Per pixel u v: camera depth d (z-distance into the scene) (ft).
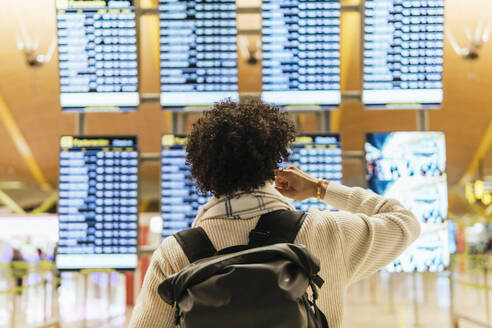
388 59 15.19
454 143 55.98
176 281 4.18
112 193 15.23
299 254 4.26
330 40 15.19
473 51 40.57
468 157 58.65
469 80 44.96
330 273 4.89
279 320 3.98
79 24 15.24
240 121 4.92
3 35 39.99
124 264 15.11
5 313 33.99
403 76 15.17
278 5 15.20
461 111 49.96
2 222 60.23
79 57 15.26
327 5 15.19
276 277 4.01
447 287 48.11
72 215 15.17
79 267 15.08
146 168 56.13
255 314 3.97
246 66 39.34
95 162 15.28
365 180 15.40
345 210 5.69
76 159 15.28
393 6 15.15
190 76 15.29
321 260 4.85
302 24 15.19
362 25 15.23
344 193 5.70
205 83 15.26
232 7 15.25
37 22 38.88
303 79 15.17
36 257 59.77
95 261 15.10
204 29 15.28
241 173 4.89
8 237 60.29
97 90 15.28
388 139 15.49
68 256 15.11
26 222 61.05
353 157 15.83
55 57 42.32
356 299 40.40
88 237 15.14
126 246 15.11
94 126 51.44
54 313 33.91
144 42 35.50
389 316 31.19
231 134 4.81
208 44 15.28
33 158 58.18
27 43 40.78
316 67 15.19
